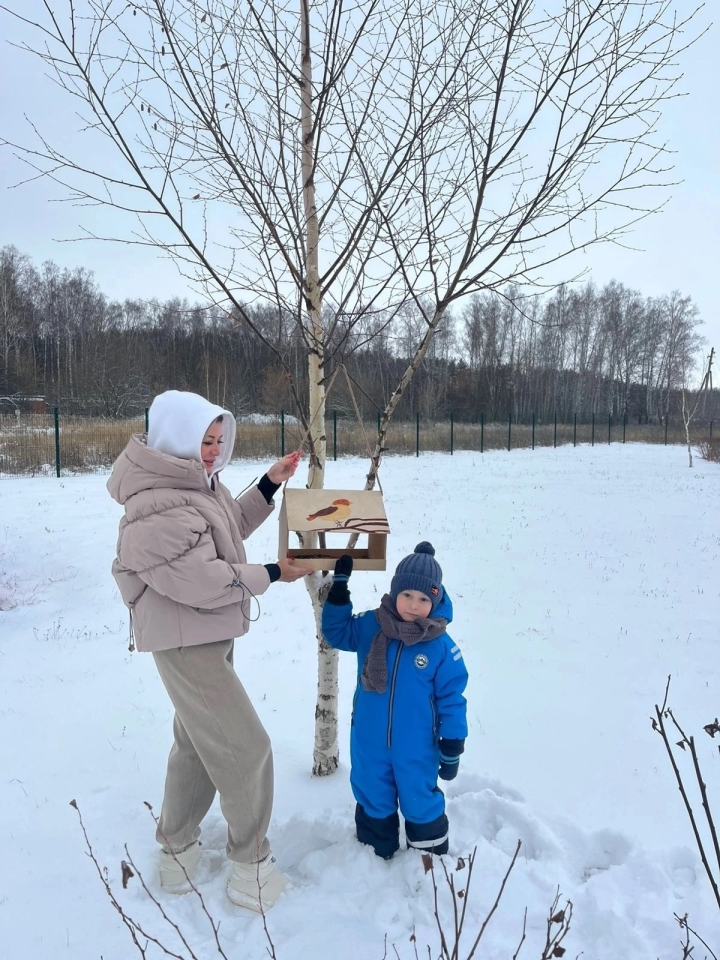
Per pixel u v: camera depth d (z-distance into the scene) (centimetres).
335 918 217
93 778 310
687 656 492
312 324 290
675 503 1297
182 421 217
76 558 773
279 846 257
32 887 235
